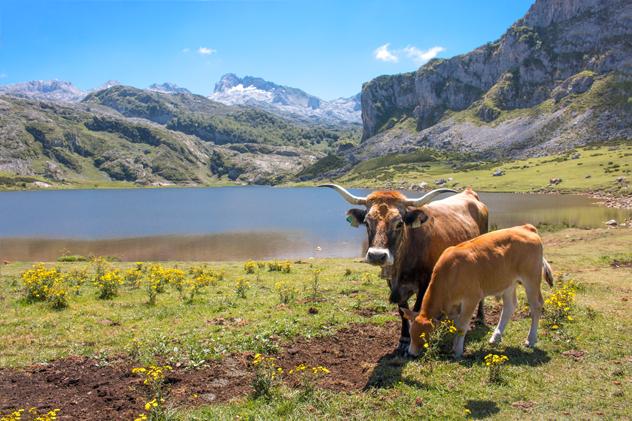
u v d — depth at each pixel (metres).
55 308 13.69
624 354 8.93
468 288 8.55
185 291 16.62
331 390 7.63
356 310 12.88
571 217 66.56
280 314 12.34
